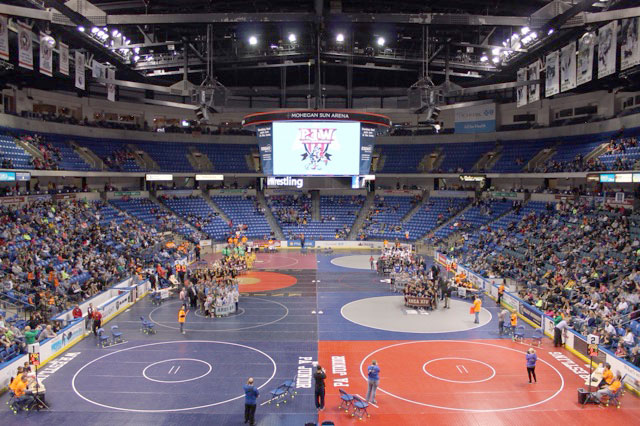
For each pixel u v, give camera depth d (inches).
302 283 1763.0
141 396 847.1
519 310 1348.4
